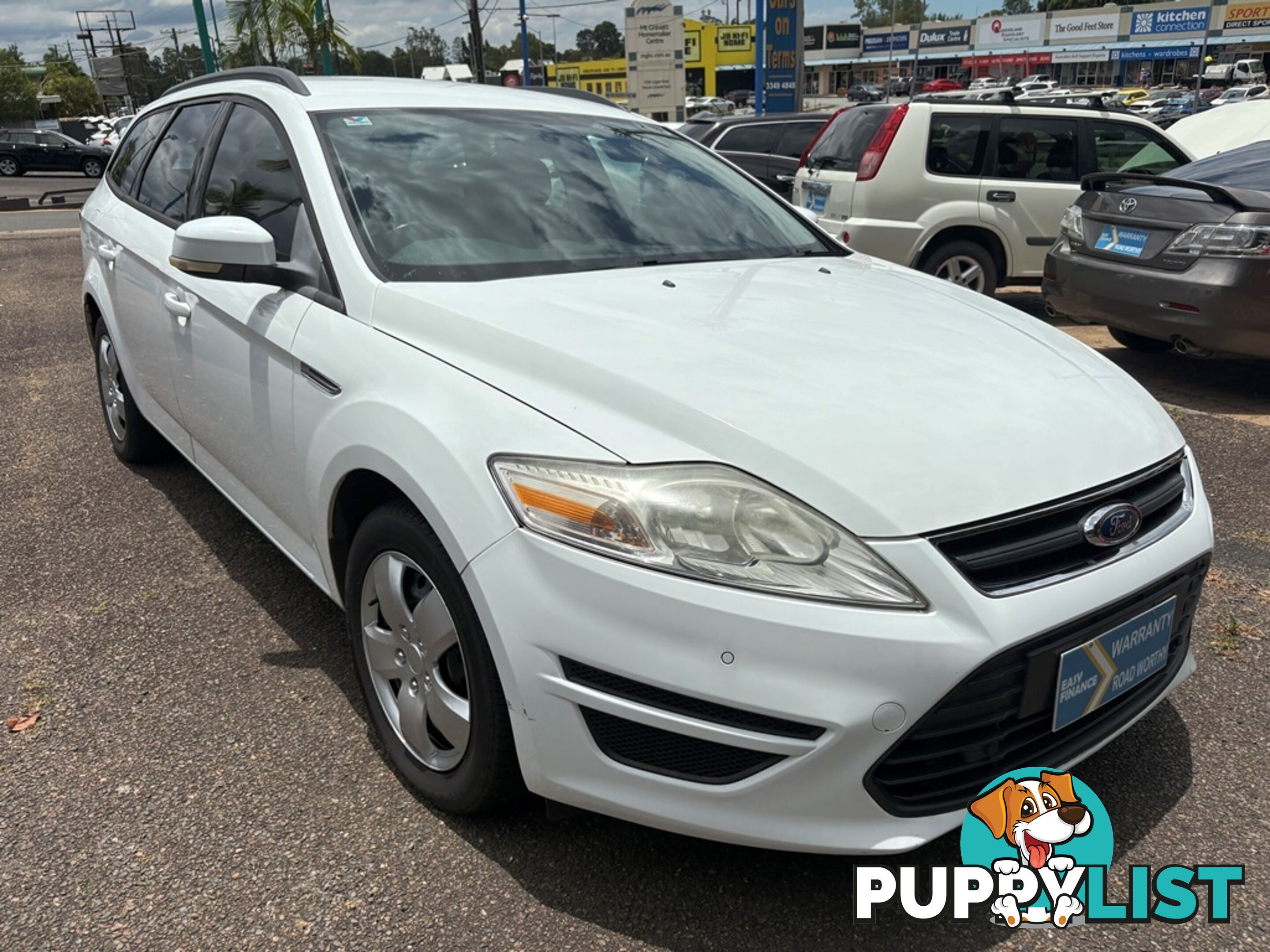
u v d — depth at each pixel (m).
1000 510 1.86
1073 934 2.00
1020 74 64.25
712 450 1.86
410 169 2.86
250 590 3.40
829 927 2.00
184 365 3.30
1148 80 61.34
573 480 1.87
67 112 82.81
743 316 2.41
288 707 2.71
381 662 2.37
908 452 1.89
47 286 9.89
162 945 1.93
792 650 1.73
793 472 1.82
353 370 2.34
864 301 2.65
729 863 2.16
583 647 1.82
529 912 2.02
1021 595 1.84
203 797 2.35
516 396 2.06
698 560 1.78
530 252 2.74
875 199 7.74
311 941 1.94
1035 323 2.78
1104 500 2.01
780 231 3.36
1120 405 2.27
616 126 3.52
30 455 4.80
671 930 1.98
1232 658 2.98
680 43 33.34
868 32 68.75
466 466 1.98
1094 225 5.99
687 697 1.77
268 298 2.74
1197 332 5.35
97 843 2.20
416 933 1.97
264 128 3.12
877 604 1.75
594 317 2.31
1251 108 9.08
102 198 4.45
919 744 1.83
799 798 1.80
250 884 2.08
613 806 1.90
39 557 3.66
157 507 4.13
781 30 20.25
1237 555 3.67
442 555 2.04
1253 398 5.73
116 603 3.31
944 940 1.98
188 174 3.56
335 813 2.30
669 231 3.07
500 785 2.07
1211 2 56.06
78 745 2.55
